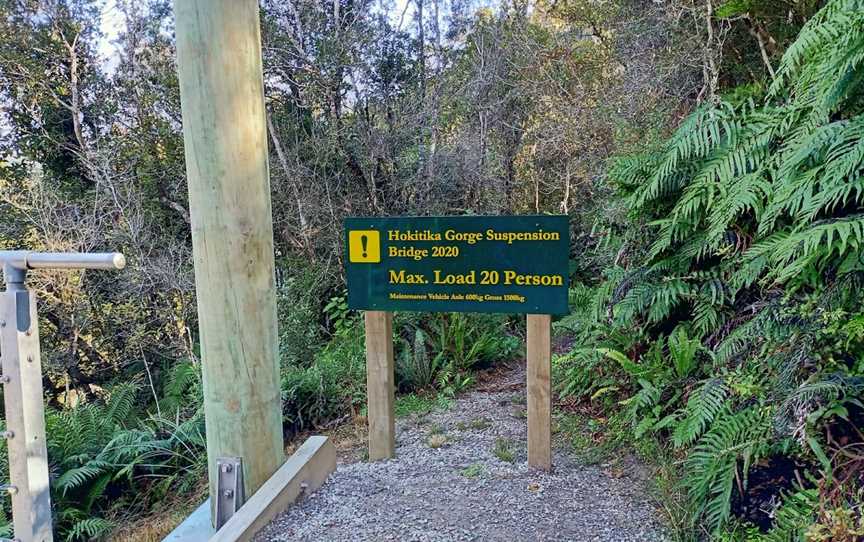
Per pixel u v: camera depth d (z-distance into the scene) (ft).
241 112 6.45
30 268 5.20
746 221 9.08
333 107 22.54
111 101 26.66
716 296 9.19
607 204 15.14
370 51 22.59
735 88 11.50
